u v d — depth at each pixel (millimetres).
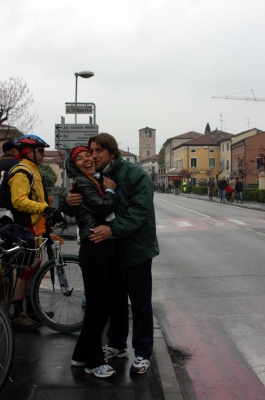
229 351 5117
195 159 94625
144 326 4129
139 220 3879
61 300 5133
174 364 4762
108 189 3910
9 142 5957
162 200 46375
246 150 73062
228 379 4406
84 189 3850
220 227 18703
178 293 7605
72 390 3740
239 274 8992
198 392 4137
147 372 4133
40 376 3988
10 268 4770
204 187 62094
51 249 5418
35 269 5305
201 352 5094
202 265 10016
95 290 3938
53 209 4852
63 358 4387
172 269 9594
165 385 3973
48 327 5113
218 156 94688
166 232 17062
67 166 4043
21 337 4953
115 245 4105
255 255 11312
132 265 4035
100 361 4012
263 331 5758
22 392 3689
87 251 3893
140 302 4098
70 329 5078
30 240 4879
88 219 3869
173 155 111188
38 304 5109
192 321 6168
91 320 3971
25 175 4930
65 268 5160
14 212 4984
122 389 3777
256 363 4777
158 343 5008
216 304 6941
